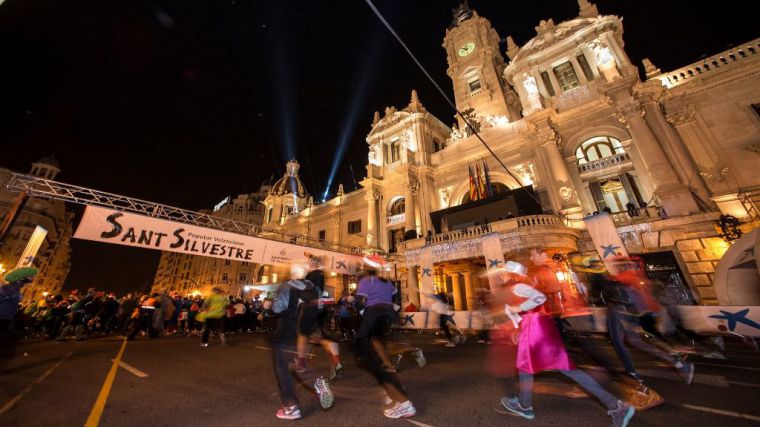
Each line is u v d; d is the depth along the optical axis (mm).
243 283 57281
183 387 5012
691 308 8891
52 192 10203
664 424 3221
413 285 18562
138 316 12391
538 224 15016
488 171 21172
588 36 19609
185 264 74500
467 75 29203
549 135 18297
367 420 3559
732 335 8977
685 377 4812
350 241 27703
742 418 3287
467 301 19797
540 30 21766
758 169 13359
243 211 66750
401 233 24516
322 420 3576
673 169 14625
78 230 10273
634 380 4117
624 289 4664
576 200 16469
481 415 3633
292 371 4906
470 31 30344
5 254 43656
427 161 25234
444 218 20781
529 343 3584
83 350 8945
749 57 14539
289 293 4102
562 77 20297
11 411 3846
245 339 12016
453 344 9875
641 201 15562
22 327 12102
